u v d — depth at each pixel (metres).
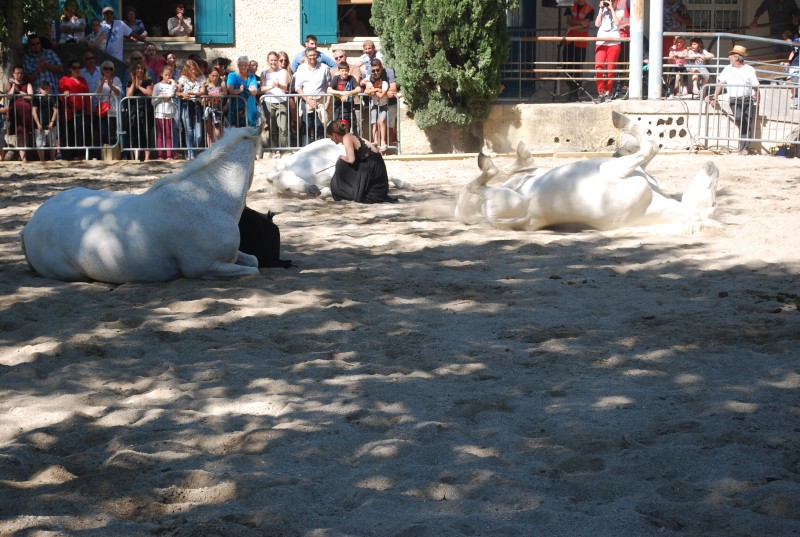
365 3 20.48
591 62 20.88
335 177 13.35
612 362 6.27
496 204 10.84
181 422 5.37
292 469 4.69
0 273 9.01
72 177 15.59
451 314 7.55
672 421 5.21
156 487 4.48
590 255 9.59
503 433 5.09
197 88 17.94
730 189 13.95
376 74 18.50
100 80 18.25
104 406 5.66
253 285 8.36
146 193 8.60
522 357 6.44
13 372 6.16
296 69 18.80
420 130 19.52
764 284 8.34
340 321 7.31
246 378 6.06
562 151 19.27
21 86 17.84
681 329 6.96
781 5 22.64
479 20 18.53
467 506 4.23
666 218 10.62
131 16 19.67
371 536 3.96
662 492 4.35
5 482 4.54
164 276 8.46
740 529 3.95
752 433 4.97
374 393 5.75
